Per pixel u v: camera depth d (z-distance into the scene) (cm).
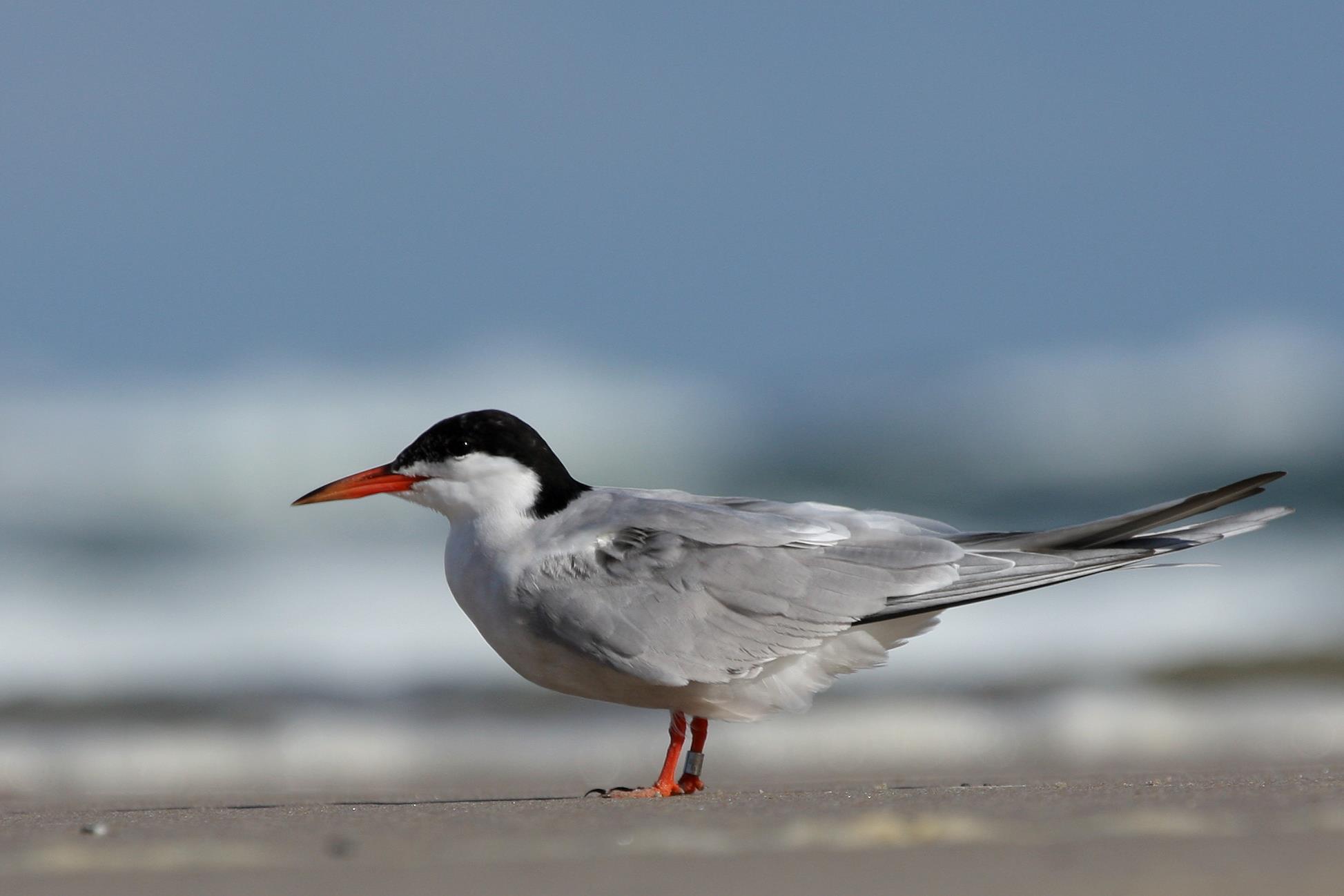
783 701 825
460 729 1445
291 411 2783
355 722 1488
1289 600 1920
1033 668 1662
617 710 1530
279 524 2438
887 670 1672
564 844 520
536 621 812
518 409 2895
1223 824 541
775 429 2969
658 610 801
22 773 1221
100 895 439
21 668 1747
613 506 846
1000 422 2972
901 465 2892
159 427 2714
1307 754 1171
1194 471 2853
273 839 548
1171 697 1539
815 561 825
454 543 853
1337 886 418
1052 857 474
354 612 1988
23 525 2422
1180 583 1980
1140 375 3014
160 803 862
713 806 657
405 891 437
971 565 836
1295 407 2916
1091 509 2767
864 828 537
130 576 2164
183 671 1733
